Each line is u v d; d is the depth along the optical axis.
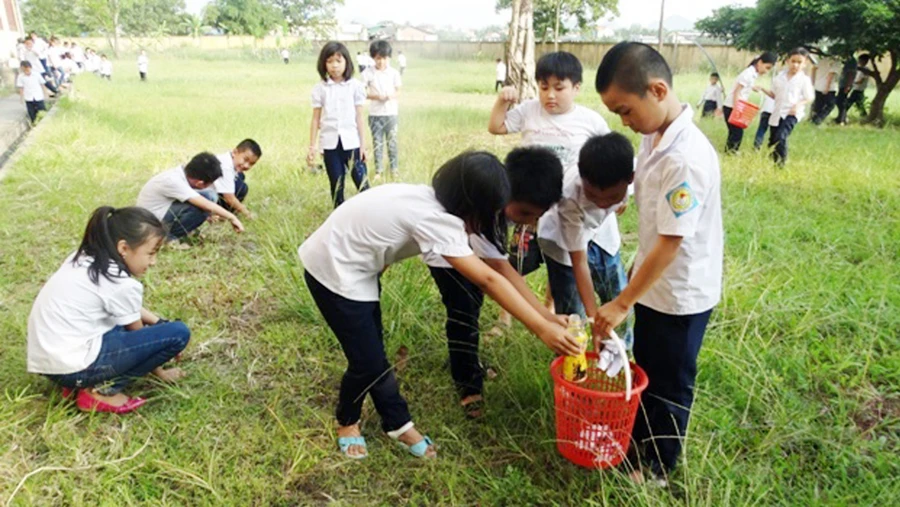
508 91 3.59
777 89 7.54
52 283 2.85
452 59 42.59
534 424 2.84
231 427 2.86
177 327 3.04
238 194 5.83
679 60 29.69
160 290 4.11
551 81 3.40
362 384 2.57
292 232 4.93
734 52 28.59
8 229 5.08
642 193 2.29
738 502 2.31
